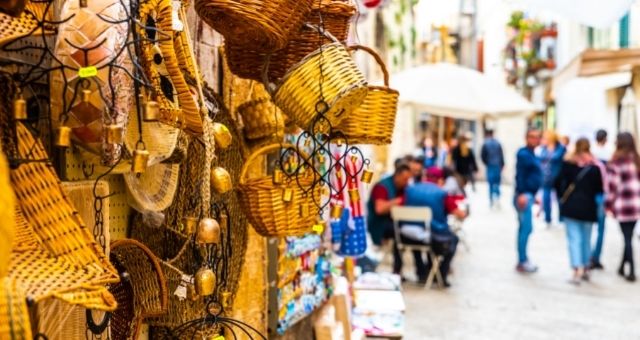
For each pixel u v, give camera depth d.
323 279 3.68
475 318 5.82
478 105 9.25
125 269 1.78
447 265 7.11
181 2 1.79
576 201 7.16
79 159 1.60
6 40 1.19
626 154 7.39
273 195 2.14
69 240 1.20
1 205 0.97
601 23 4.21
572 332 5.38
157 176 1.96
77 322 1.52
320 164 2.96
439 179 9.18
